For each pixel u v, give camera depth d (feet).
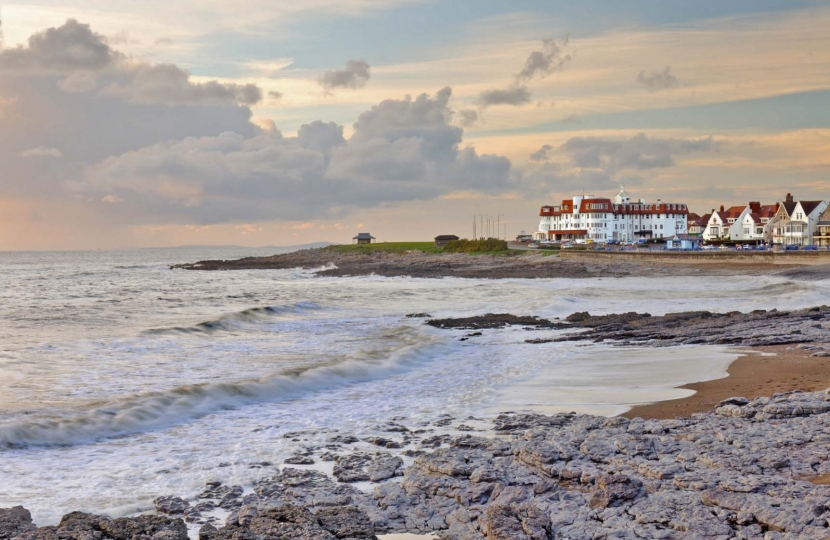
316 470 43.62
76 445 50.19
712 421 48.06
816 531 28.96
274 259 517.96
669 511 32.30
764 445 41.09
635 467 38.60
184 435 52.85
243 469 43.86
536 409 58.85
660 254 325.42
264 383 70.33
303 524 32.60
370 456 45.70
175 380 73.72
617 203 606.14
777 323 109.50
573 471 38.06
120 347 99.30
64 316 146.82
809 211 409.28
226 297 205.87
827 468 36.81
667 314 132.87
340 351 96.73
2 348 95.25
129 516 35.99
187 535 32.71
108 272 404.98
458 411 59.31
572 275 294.46
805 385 61.11
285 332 120.37
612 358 85.20
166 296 209.26
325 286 263.08
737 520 31.04
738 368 72.28
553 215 597.93
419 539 32.12
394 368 83.71
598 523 31.83
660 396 61.00
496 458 42.32
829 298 169.27
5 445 49.03
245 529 32.24
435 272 333.83
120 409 58.65
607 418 50.90
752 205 490.08
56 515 36.27
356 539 31.45
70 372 78.13
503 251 438.81
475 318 136.67
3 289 242.78
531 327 124.47
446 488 37.17
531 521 30.89
